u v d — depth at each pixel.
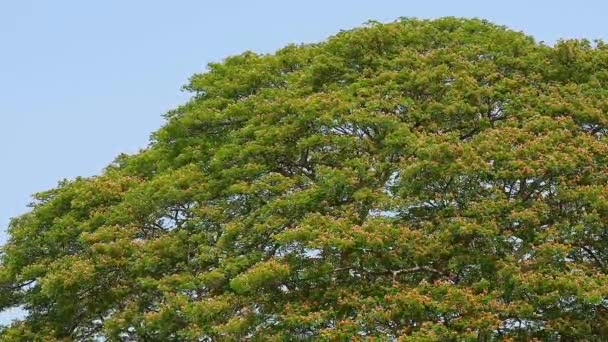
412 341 26.33
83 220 37.16
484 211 30.11
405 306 28.03
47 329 35.28
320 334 27.81
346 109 34.38
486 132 33.16
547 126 33.19
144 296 33.78
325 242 28.72
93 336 36.19
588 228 30.02
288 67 41.50
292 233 29.38
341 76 38.69
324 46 40.59
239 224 32.41
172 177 35.56
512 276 28.34
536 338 28.73
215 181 35.25
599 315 29.53
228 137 37.66
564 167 30.52
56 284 33.06
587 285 27.89
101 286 34.47
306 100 35.09
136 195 35.66
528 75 37.41
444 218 30.94
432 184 31.27
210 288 31.86
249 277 28.92
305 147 34.44
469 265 29.72
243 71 41.09
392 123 33.66
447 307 27.73
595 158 31.73
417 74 36.38
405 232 30.16
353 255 30.09
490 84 37.00
